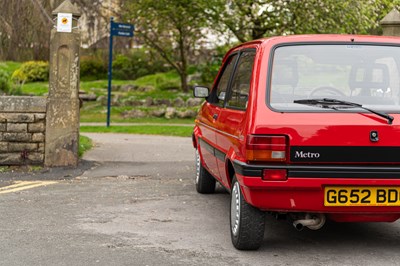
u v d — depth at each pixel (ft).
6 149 32.37
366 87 17.57
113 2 86.48
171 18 76.02
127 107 78.54
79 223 20.63
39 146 32.65
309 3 57.62
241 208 16.88
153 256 16.81
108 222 20.81
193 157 37.93
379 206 16.06
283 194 15.90
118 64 121.08
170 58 96.02
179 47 91.91
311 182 15.74
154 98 82.64
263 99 16.56
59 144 32.73
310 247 18.03
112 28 58.54
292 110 16.31
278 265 16.15
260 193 15.92
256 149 15.89
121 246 17.81
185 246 17.88
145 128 57.16
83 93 84.79
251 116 16.40
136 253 17.10
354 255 17.21
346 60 17.88
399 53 18.30
